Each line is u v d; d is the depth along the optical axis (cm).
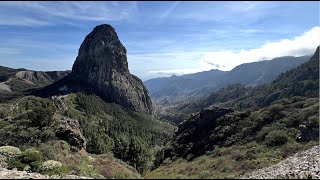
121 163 4500
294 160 3488
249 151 4800
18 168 3095
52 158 3609
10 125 5181
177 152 6662
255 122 6084
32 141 4566
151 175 2286
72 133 5012
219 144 5947
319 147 3931
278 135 5103
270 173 2591
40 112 5341
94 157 4503
